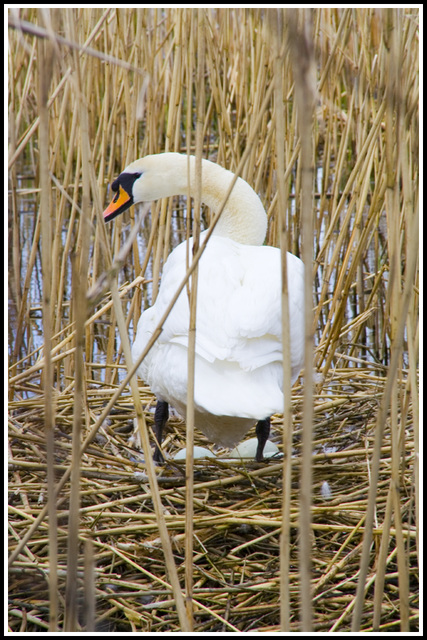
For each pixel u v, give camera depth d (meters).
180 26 10.06
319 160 20.30
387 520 4.77
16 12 3.13
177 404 7.30
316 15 8.95
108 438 8.37
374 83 9.61
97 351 12.34
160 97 14.95
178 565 6.17
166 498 6.89
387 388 4.25
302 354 7.01
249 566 6.14
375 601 4.86
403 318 4.12
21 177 21.28
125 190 9.52
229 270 6.82
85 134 4.59
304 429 3.69
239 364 6.45
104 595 5.67
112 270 3.73
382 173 9.54
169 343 6.86
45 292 4.03
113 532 6.23
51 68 3.89
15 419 8.24
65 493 6.91
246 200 8.83
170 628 5.58
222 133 11.52
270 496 6.96
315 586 5.80
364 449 7.45
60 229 10.23
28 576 5.81
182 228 17.72
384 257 13.17
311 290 3.52
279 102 3.80
